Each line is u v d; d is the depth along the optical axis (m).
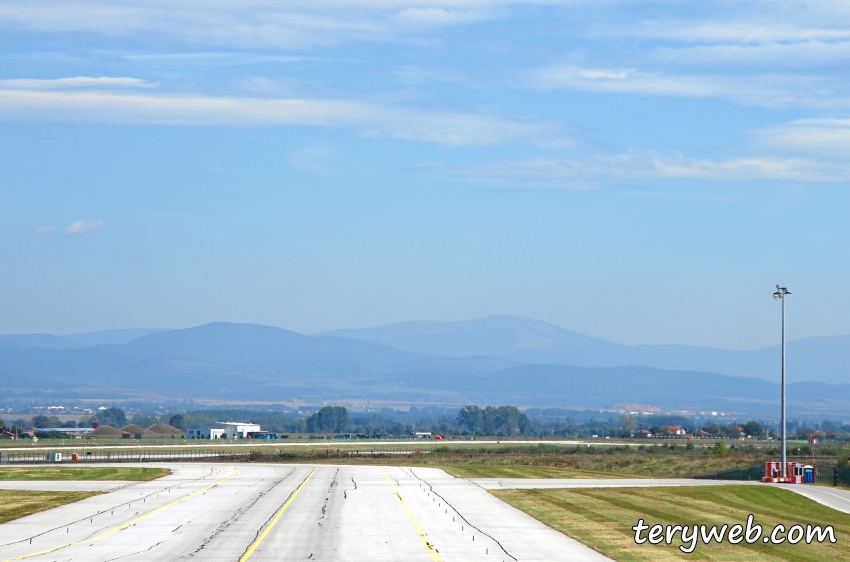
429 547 30.67
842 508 49.25
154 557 28.28
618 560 29.56
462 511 41.53
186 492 50.53
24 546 30.53
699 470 84.50
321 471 70.62
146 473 67.44
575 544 32.53
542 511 42.22
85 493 50.12
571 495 50.44
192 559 27.95
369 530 34.53
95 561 27.52
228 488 53.28
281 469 73.56
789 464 66.12
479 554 29.53
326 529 34.72
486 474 67.44
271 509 41.59
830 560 32.16
